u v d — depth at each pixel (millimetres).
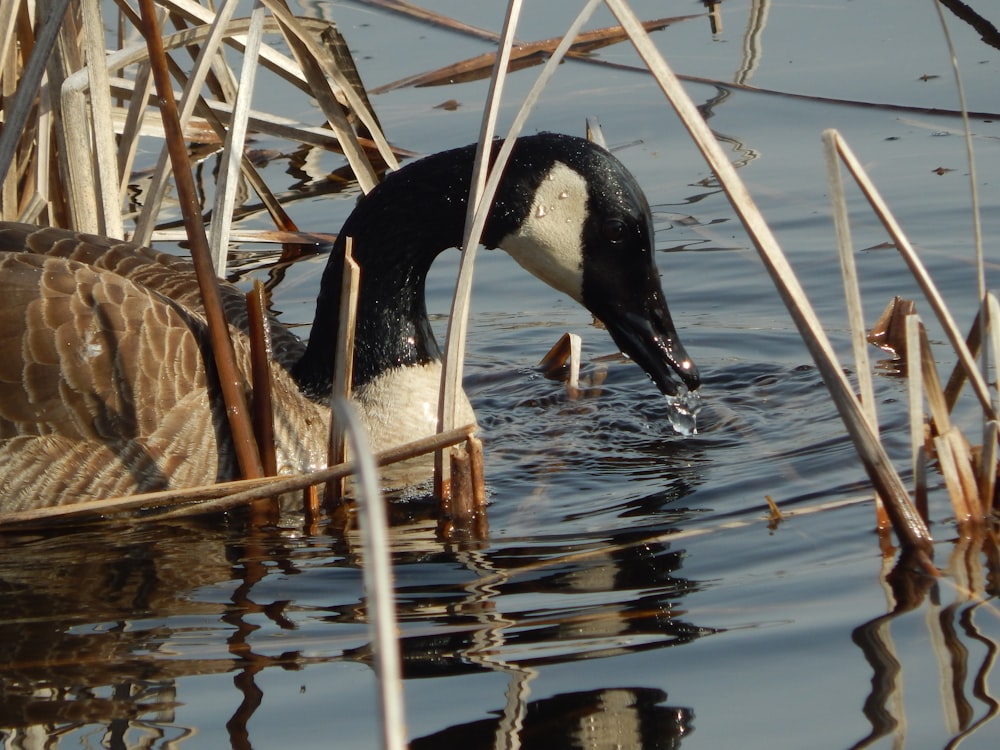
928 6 21125
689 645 7359
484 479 10633
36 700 7098
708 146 7855
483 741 6477
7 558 9305
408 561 8953
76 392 10164
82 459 10172
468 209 8984
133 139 13109
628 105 18375
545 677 7102
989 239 14227
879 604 7645
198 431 10469
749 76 18828
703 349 13148
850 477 9852
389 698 4473
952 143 16500
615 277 11156
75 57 12492
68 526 9922
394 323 11602
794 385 12250
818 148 16734
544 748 6410
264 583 8688
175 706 6973
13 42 13031
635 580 8328
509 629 7723
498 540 9250
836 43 19906
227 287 12250
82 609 8344
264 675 7301
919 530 8383
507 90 19062
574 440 11453
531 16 21516
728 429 11414
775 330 13430
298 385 11711
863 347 8445
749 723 6523
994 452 8625
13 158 11953
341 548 9297
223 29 12133
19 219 12867
